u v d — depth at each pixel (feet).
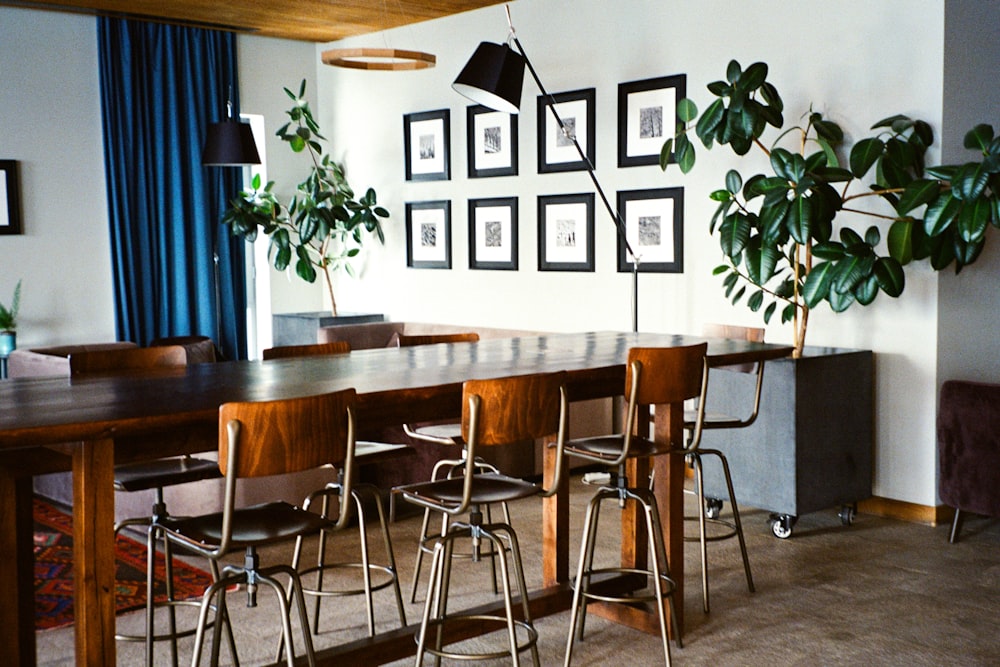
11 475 8.75
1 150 23.36
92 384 9.96
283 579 14.16
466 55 23.98
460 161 24.36
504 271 23.58
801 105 18.20
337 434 8.44
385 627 12.39
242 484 15.56
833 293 17.29
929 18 16.48
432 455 17.94
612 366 11.37
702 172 19.60
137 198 25.12
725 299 19.42
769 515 17.99
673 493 12.00
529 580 14.16
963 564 14.89
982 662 11.26
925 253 15.89
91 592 7.86
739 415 16.98
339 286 28.30
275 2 22.91
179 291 25.76
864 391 17.29
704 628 12.39
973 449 15.72
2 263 23.50
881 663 11.25
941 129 16.44
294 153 27.96
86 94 24.50
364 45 26.73
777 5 18.38
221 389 9.53
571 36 21.72
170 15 24.47
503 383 9.52
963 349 17.30
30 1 22.98
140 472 10.96
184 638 12.07
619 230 19.61
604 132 21.26
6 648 8.70
